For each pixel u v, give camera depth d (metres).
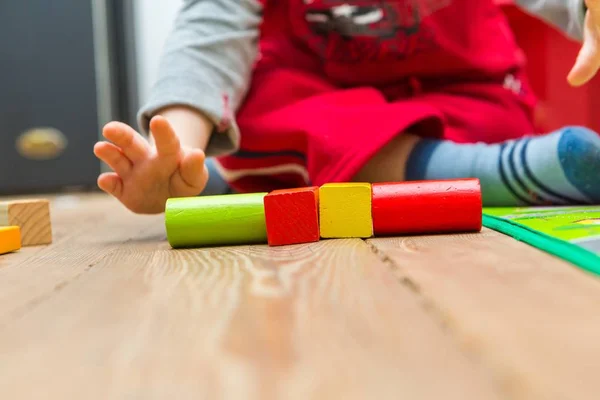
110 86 2.44
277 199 0.61
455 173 0.81
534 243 0.52
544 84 1.56
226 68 0.88
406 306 0.36
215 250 0.61
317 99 0.93
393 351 0.29
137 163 0.69
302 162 0.90
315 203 0.61
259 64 1.01
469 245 0.55
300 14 1.01
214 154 0.89
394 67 1.01
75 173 2.46
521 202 0.79
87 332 0.34
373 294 0.39
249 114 0.94
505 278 0.41
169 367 0.28
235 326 0.34
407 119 0.81
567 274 0.42
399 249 0.54
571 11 0.86
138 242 0.72
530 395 0.23
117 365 0.29
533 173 0.75
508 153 0.78
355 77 1.03
